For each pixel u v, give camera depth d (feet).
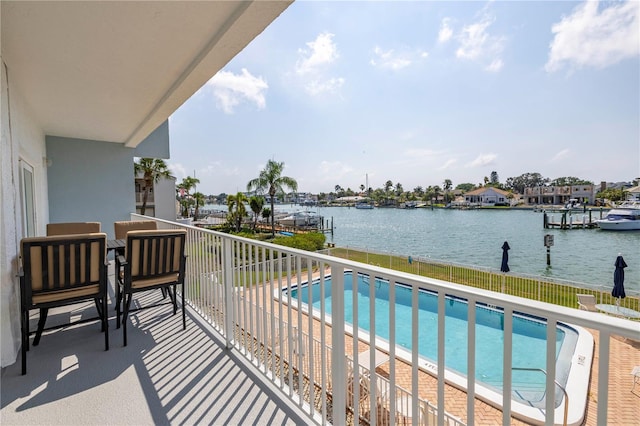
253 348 7.64
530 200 200.64
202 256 10.59
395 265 36.70
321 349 5.43
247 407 5.90
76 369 7.15
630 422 12.39
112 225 21.71
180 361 7.58
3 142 7.51
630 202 139.33
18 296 8.46
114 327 9.59
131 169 22.52
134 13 7.28
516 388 15.97
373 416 4.64
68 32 8.04
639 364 16.34
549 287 27.09
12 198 8.35
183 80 10.68
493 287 28.86
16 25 7.65
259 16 7.26
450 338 22.29
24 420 5.46
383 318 25.44
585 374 15.49
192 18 7.55
